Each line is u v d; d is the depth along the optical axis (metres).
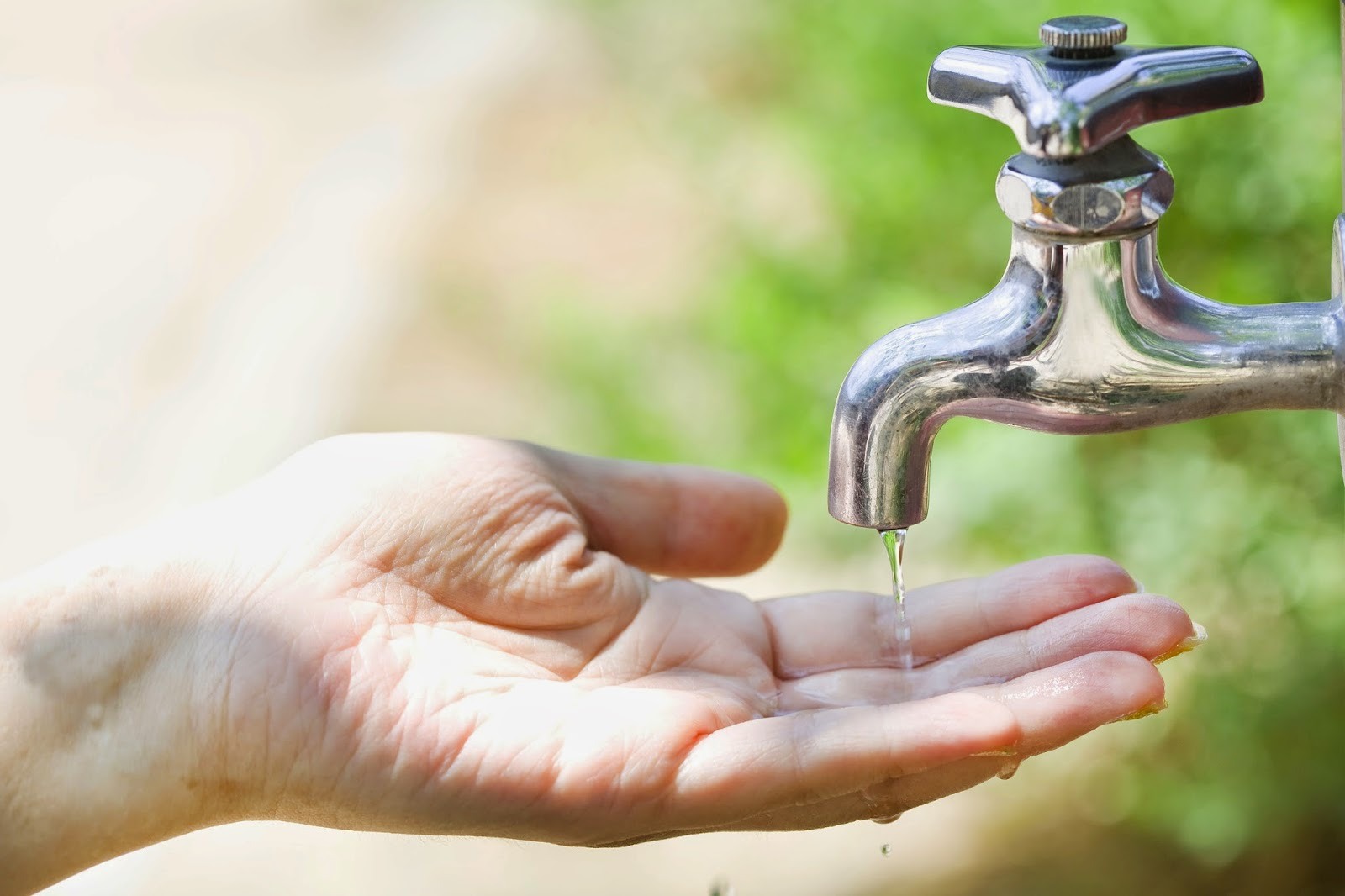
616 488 0.72
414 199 1.83
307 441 1.36
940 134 0.89
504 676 0.66
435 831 0.65
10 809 0.64
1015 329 0.60
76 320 1.64
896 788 0.63
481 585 0.68
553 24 2.28
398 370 1.46
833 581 1.14
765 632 0.70
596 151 1.90
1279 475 0.84
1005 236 0.88
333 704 0.65
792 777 0.62
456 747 0.64
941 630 0.68
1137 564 0.85
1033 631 0.66
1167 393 0.60
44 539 1.30
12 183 1.97
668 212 1.73
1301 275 0.83
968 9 0.86
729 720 0.65
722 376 1.13
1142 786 0.92
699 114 1.35
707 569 0.73
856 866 1.01
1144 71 0.57
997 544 0.89
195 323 1.62
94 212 1.86
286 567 0.67
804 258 0.97
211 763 0.65
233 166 1.96
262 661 0.65
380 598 0.67
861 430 0.61
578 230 1.72
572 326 1.17
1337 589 0.83
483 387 1.40
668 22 1.62
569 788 0.63
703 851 1.04
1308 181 0.80
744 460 1.03
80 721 0.65
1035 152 0.57
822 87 1.04
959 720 0.61
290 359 1.51
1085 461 0.86
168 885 0.97
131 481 1.37
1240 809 0.85
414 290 1.61
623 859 1.03
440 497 0.68
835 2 0.97
